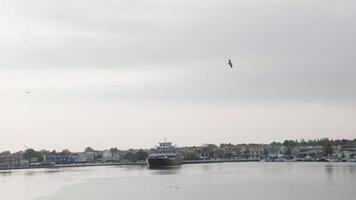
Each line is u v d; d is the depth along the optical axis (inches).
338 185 7111.2
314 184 7342.5
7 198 6190.9
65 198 6067.9
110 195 6304.1
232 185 7475.4
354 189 6530.5
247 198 5802.2
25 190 7199.8
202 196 6038.4
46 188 7470.5
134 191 6752.0
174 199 5821.9
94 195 6338.6
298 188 6786.4
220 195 6117.1
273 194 6127.0
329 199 5585.6
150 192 6579.7
